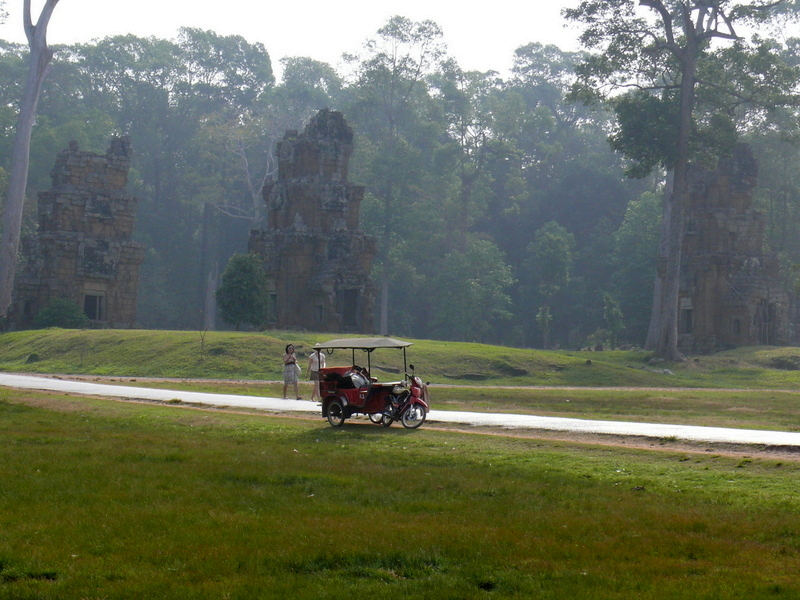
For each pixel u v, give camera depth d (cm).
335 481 1396
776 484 1405
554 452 1738
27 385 3559
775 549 1006
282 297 7106
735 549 995
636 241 9650
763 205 9619
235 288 6606
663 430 2094
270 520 1107
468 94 10994
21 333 6462
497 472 1539
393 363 5128
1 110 10319
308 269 7106
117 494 1263
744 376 5900
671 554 977
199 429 2164
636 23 6650
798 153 9700
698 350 7638
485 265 9944
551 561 941
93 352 5441
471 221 11012
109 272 7544
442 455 1733
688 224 7881
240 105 12738
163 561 916
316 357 3134
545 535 1058
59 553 934
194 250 11750
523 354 5650
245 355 5009
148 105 12100
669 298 6525
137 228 11388
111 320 7600
